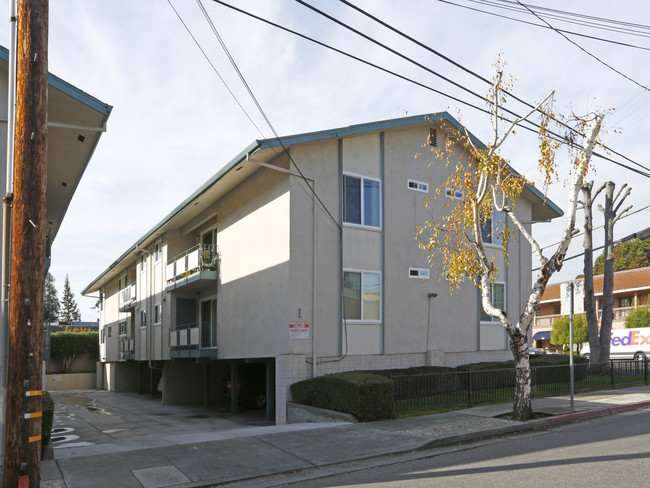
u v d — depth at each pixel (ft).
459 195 68.03
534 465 28.71
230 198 68.23
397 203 62.75
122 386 136.67
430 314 64.03
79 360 163.53
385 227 61.36
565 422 44.19
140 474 30.96
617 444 32.68
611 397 55.01
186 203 73.00
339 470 31.96
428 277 64.34
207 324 75.77
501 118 45.91
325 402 49.24
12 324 25.22
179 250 87.30
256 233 61.11
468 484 25.77
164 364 94.07
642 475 25.18
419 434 39.37
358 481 28.71
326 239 57.06
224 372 91.09
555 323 149.89
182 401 94.17
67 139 49.26
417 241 63.82
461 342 66.59
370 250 60.08
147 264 99.50
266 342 57.77
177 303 84.28
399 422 44.57
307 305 55.16
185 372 95.09
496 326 70.85
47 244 63.62
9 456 24.58
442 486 25.80
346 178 59.31
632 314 130.00
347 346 57.16
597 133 43.11
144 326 101.71
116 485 29.04
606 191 79.61
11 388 24.97
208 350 70.54
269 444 37.73
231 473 31.40
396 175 63.05
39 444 25.22
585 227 79.51
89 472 31.19
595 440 34.63
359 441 38.22
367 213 60.44
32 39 26.22
